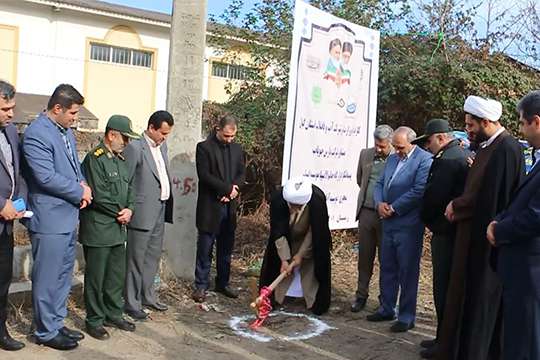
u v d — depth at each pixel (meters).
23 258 5.60
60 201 4.55
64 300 4.77
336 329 5.58
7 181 4.39
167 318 5.56
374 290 6.85
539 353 3.55
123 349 4.76
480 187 4.25
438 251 4.88
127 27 23.27
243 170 6.27
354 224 7.15
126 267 5.45
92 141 12.21
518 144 4.20
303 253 5.91
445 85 9.24
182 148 6.41
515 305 3.62
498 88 9.33
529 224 3.47
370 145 7.21
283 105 10.20
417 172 5.45
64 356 4.55
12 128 4.52
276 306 6.12
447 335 4.51
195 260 6.59
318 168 6.59
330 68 6.54
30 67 21.42
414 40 10.44
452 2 10.40
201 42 6.40
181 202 6.46
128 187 5.05
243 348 4.98
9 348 4.56
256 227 9.22
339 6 10.74
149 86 23.98
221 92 21.06
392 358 4.93
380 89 9.62
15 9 20.95
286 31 11.01
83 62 22.42
